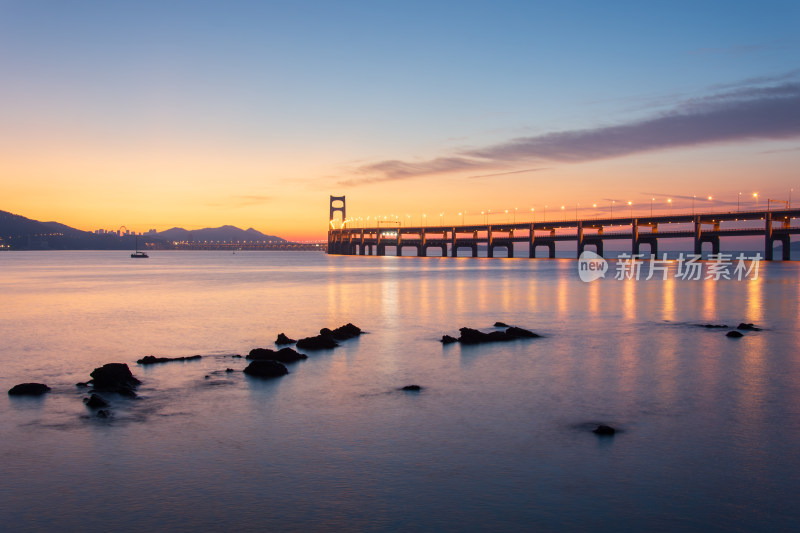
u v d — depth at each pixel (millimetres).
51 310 56500
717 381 25531
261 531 12328
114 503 13547
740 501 13656
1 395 22656
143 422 19297
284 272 147875
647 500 13695
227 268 179500
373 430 18594
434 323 46094
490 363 29359
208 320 48250
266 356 29594
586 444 17359
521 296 72938
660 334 39906
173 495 13938
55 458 16141
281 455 16422
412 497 13844
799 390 23953
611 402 22031
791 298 68938
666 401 22188
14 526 12547
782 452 16688
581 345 35062
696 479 14844
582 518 12883
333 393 23156
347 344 35156
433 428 18859
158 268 178375
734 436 18078
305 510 13203
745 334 39750
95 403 21062
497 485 14492
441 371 27391
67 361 30359
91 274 136875
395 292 79750
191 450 16766
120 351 33344
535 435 18156
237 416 20016
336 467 15562
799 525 12594
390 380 25469
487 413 20547
